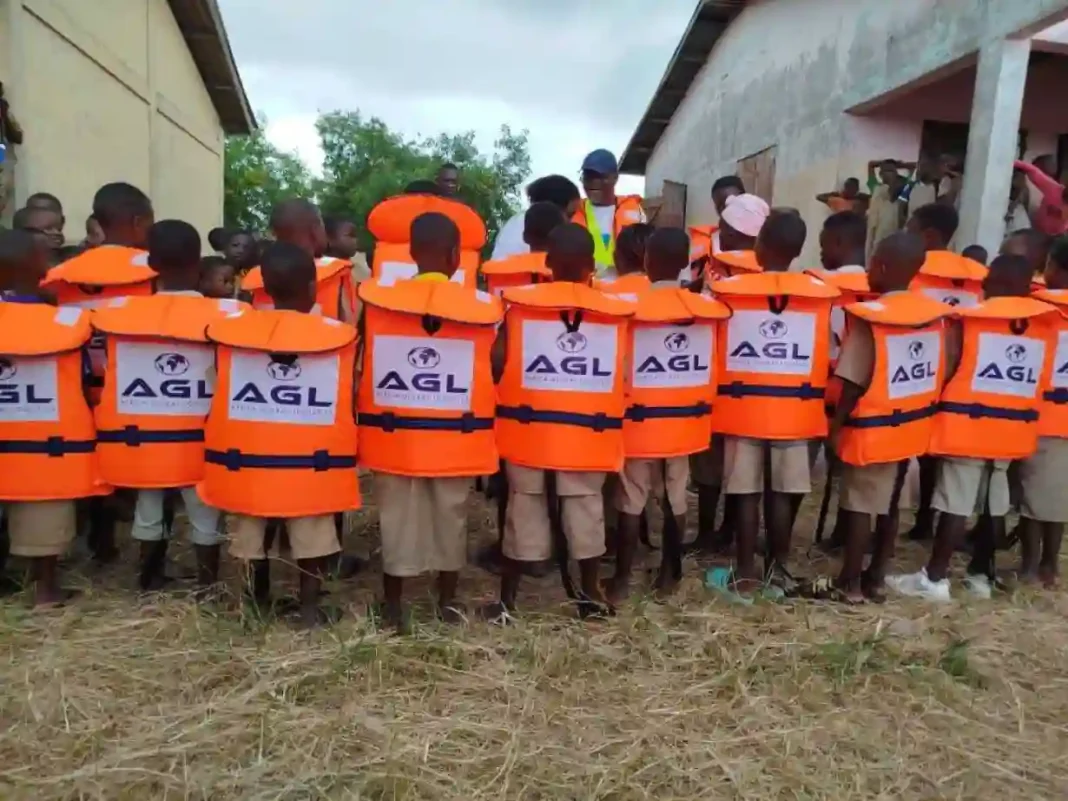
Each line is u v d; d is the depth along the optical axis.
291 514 3.42
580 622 3.74
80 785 2.57
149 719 2.91
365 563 4.54
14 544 3.66
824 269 4.91
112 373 3.64
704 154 16.14
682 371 3.88
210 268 5.27
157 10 12.91
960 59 7.83
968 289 5.27
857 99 9.82
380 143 22.09
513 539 3.74
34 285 3.87
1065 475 4.36
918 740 3.01
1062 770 2.90
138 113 12.16
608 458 3.64
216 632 3.50
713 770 2.79
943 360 4.11
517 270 4.94
